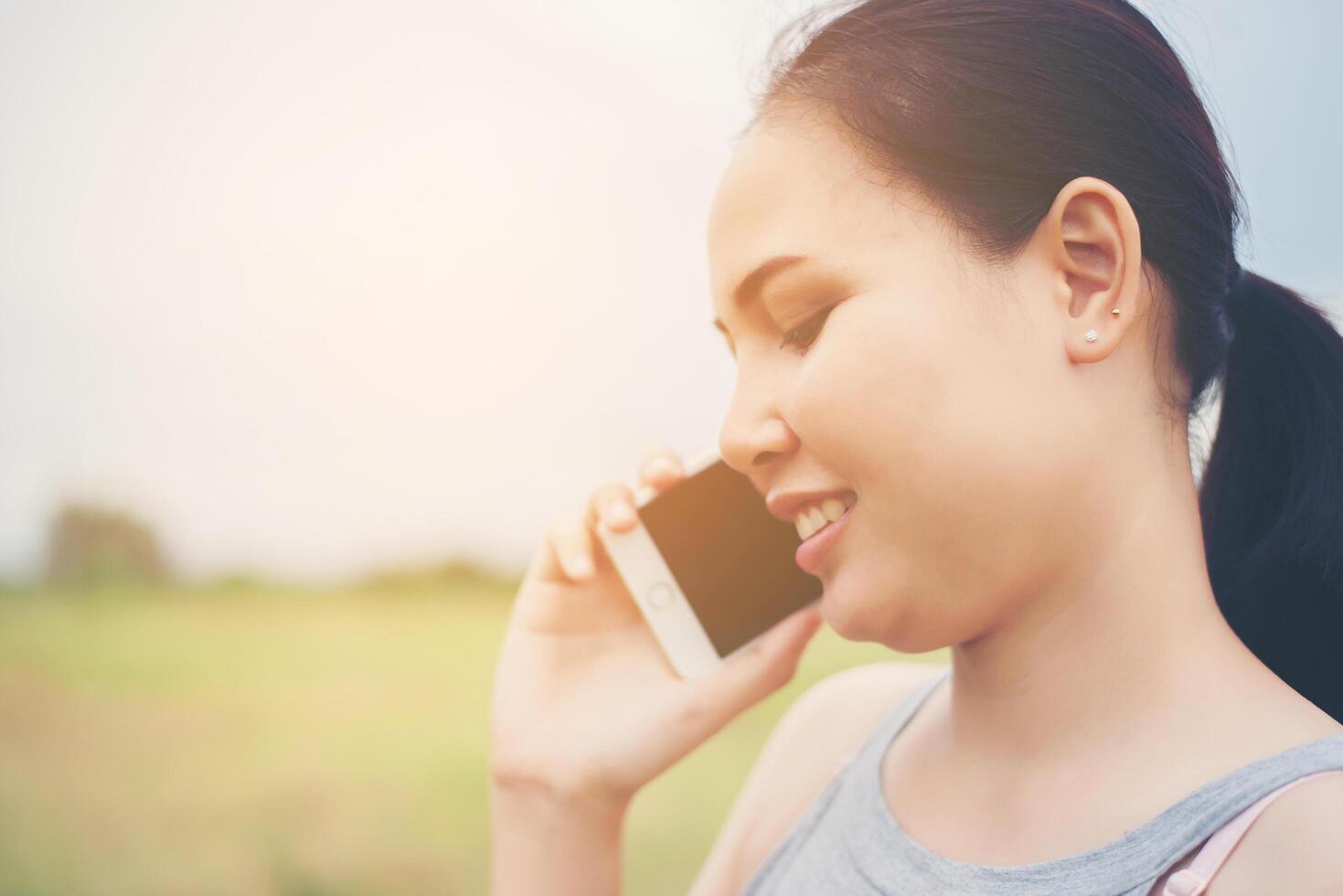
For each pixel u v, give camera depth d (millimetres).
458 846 2316
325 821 2314
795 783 785
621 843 832
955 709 627
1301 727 496
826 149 558
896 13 580
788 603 843
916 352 519
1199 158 583
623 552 860
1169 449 559
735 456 591
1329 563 668
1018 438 515
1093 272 529
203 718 2549
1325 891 425
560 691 856
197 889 2311
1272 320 680
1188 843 471
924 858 580
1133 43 577
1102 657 539
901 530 537
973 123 535
